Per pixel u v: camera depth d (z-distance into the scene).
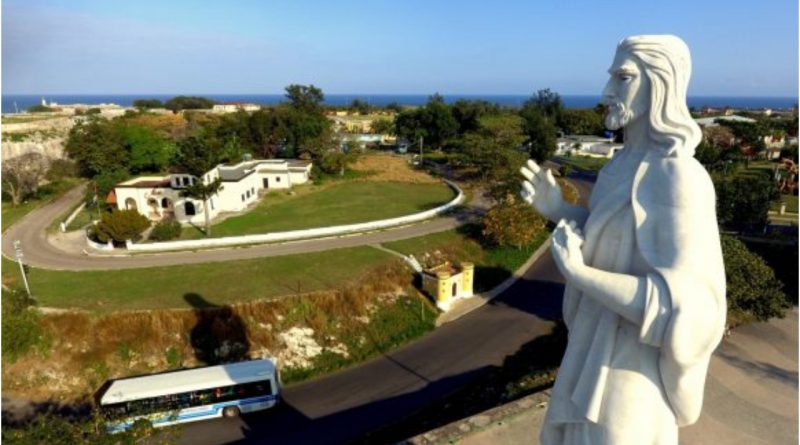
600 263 5.61
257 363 25.36
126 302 30.62
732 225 47.81
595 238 5.59
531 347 29.09
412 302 34.53
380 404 24.66
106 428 18.08
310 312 31.31
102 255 39.75
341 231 45.72
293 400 25.38
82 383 26.91
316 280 34.38
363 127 130.25
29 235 45.03
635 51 5.17
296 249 40.81
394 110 192.38
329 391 26.06
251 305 30.61
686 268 4.66
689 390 5.20
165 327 29.11
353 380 26.95
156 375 24.41
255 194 59.66
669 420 5.45
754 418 19.31
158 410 22.92
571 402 5.95
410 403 24.58
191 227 47.31
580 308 5.98
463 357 28.64
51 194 60.69
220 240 42.03
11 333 27.33
